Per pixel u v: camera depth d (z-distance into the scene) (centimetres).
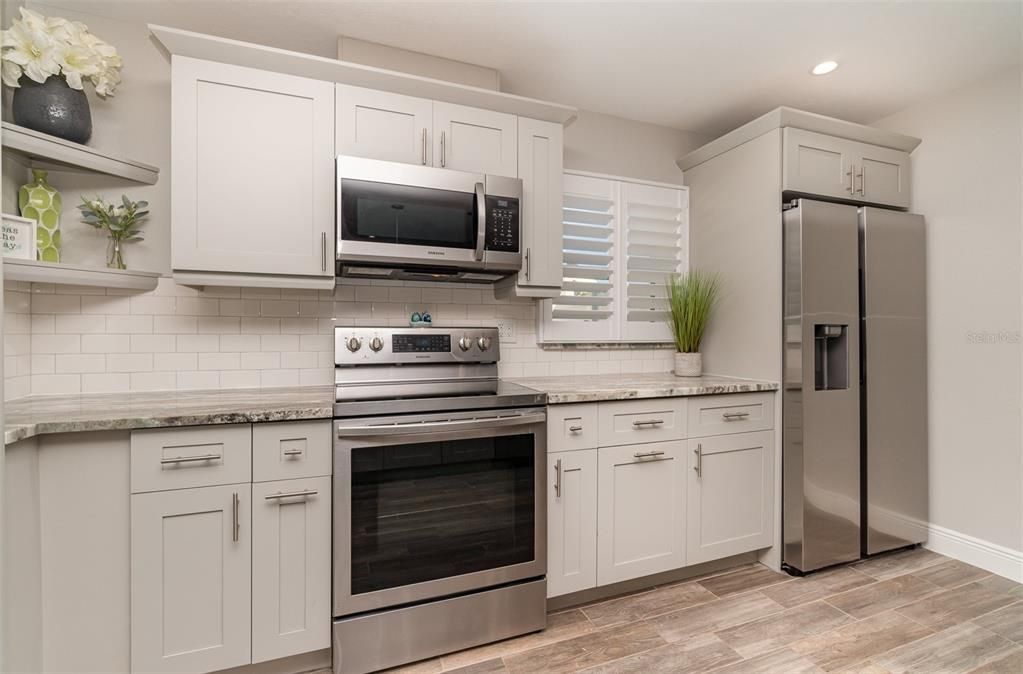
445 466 179
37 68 166
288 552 161
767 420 245
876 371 250
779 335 243
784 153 241
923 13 195
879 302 251
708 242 287
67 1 187
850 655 177
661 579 230
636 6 191
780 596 218
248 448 157
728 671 169
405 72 220
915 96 264
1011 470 234
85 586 143
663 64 234
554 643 186
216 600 154
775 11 195
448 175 200
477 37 212
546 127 228
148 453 147
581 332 276
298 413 160
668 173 306
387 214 189
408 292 241
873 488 249
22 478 132
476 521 183
